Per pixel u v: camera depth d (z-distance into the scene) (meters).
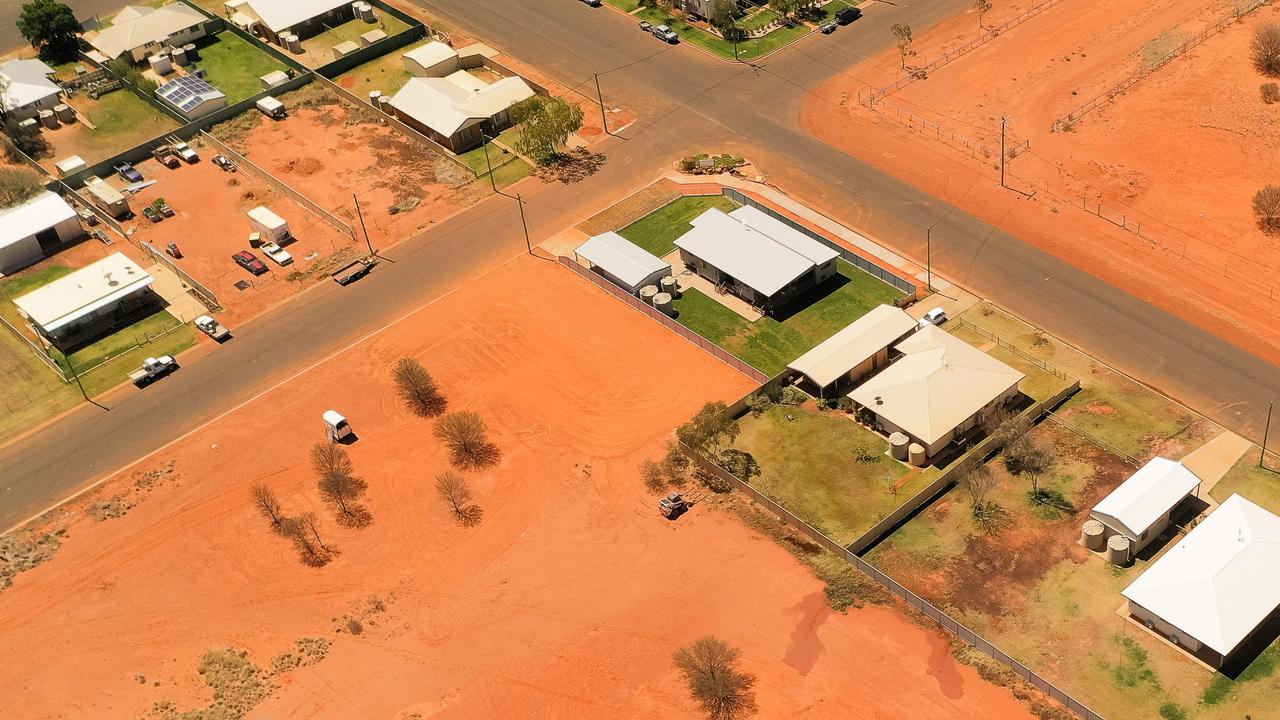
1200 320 110.62
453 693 86.31
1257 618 81.56
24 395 115.75
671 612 90.25
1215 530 87.50
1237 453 97.19
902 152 136.38
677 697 84.31
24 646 92.50
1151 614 83.94
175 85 156.00
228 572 96.88
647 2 168.25
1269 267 115.19
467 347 116.88
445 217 134.62
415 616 92.06
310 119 152.50
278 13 168.25
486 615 91.50
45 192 139.12
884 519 93.75
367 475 104.31
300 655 89.88
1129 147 133.12
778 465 101.12
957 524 94.38
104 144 151.00
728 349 113.62
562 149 143.12
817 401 106.62
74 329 121.56
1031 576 89.62
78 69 165.25
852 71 151.00
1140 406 102.81
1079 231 122.56
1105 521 90.56
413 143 146.88
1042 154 133.62
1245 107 136.62
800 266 117.19
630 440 105.00
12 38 177.00
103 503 103.75
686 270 124.31
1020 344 110.44
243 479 105.06
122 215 137.88
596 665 87.06
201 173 144.25
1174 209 123.81
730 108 146.75
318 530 99.69
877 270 119.50
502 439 106.44
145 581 96.81
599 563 94.62
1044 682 81.44
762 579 91.94
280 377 115.50
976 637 84.75
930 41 155.25
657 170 138.12
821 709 82.56
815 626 88.06
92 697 88.25
